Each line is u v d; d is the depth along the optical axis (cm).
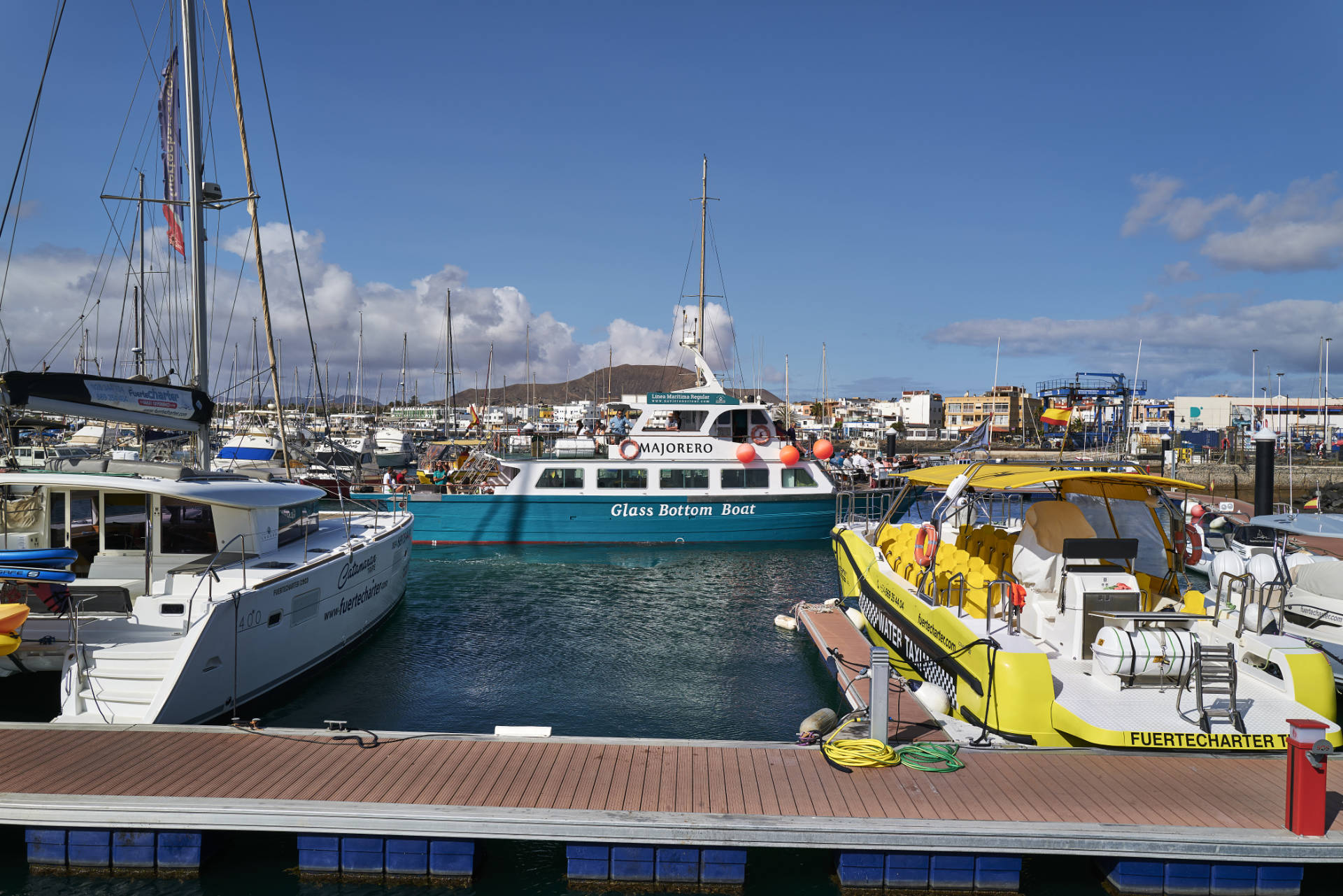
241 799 618
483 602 1658
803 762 703
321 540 1321
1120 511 1018
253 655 948
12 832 653
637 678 1162
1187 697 741
